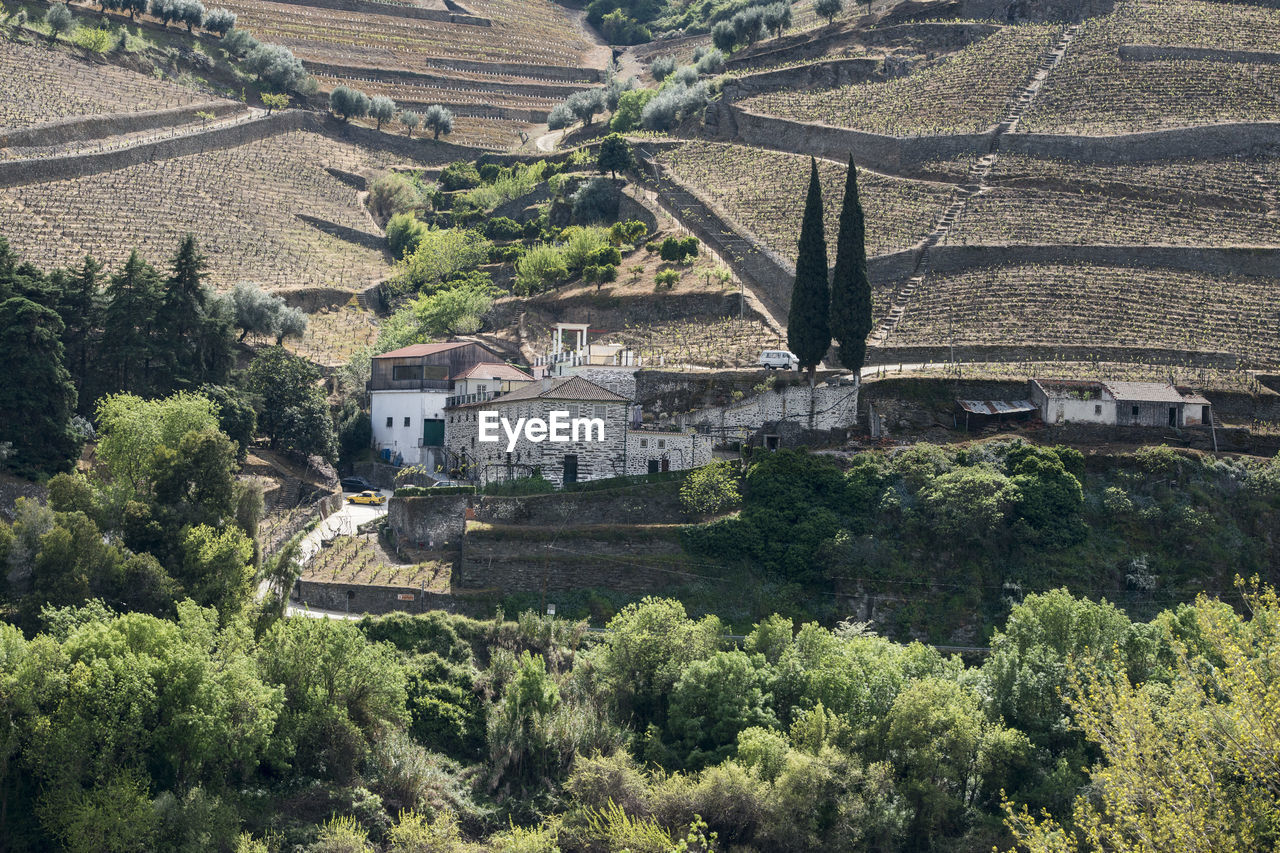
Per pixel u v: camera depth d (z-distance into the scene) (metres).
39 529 85.06
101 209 196.00
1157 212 175.50
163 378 122.88
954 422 119.06
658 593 103.06
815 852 78.00
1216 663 86.69
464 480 122.81
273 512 117.06
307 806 77.62
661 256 183.50
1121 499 107.88
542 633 93.44
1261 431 118.94
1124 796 56.81
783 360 131.00
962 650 99.88
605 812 78.12
